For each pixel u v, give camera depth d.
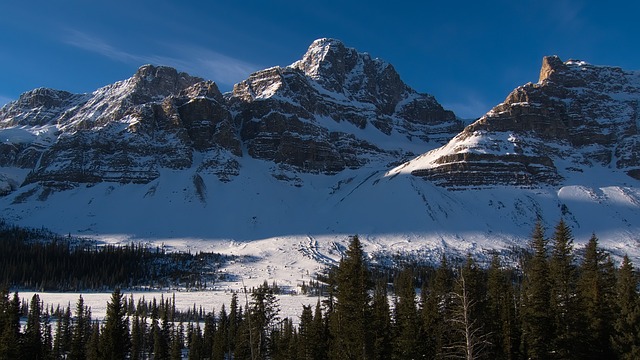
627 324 73.06
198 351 142.75
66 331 142.75
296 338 107.12
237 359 105.69
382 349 83.75
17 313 111.75
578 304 78.38
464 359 65.62
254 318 93.12
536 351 78.88
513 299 92.00
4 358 102.12
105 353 98.38
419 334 82.62
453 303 83.19
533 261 84.75
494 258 97.88
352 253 78.25
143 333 156.50
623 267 78.00
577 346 76.62
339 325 80.75
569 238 84.69
